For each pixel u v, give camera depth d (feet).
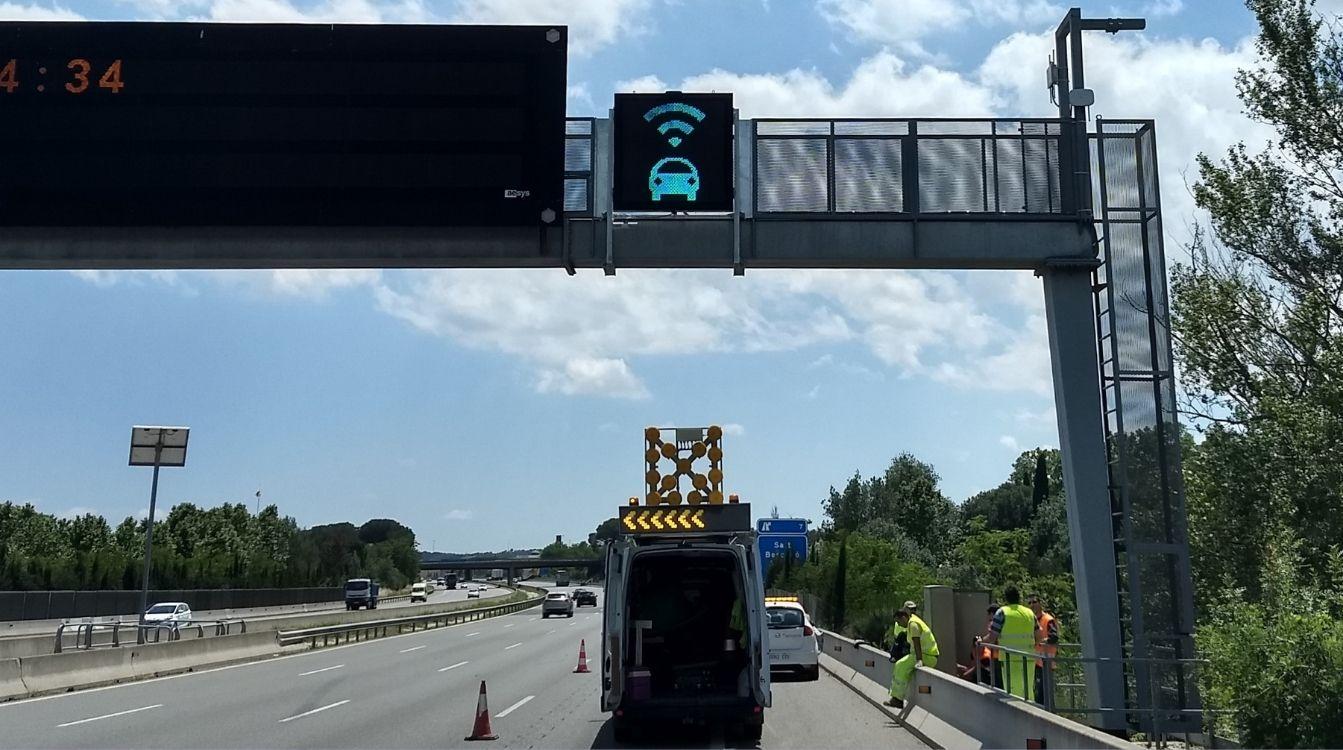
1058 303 57.26
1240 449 62.69
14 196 53.42
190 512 370.94
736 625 48.14
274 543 447.42
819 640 100.37
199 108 54.03
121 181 53.57
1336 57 62.34
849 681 75.56
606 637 45.42
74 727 51.47
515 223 53.83
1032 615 49.60
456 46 54.75
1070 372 56.59
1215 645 39.52
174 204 53.52
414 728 51.62
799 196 57.36
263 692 69.77
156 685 74.90
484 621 213.66
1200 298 66.90
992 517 346.95
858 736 49.47
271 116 54.08
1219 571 63.41
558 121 54.54
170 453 93.40
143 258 54.95
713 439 50.26
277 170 53.83
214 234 55.06
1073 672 56.85
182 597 206.90
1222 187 65.10
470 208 53.83
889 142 58.03
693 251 56.75
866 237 57.21
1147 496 54.95
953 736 44.70
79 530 308.60
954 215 57.21
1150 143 57.98
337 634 130.72
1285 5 62.80
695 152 56.03
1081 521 55.26
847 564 125.59
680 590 50.11
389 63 54.60
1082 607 54.90
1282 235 63.98
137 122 53.93
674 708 45.24
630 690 45.34
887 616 105.09
